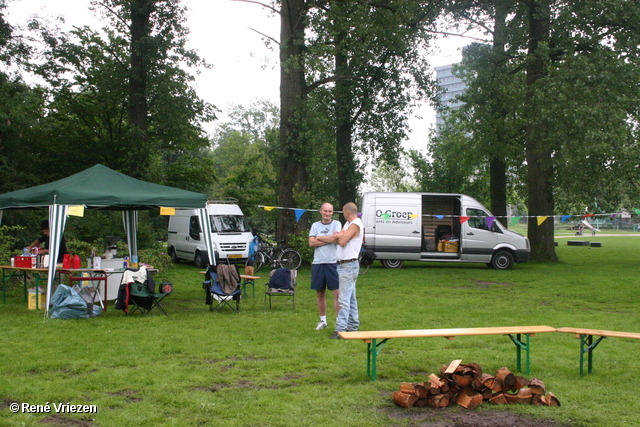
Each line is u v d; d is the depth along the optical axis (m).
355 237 7.38
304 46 18.22
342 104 21.94
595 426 4.20
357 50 18.36
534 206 20.73
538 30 19.38
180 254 19.78
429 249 19.72
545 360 6.24
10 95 18.39
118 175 10.55
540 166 19.88
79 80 22.97
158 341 7.16
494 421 4.28
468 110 24.28
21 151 20.23
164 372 5.66
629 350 6.83
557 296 11.93
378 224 18.02
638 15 16.38
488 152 23.14
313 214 24.47
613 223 54.25
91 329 8.01
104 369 5.79
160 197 10.07
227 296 9.59
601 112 15.57
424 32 19.97
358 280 14.91
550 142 17.44
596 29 18.05
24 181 18.59
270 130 32.41
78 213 9.37
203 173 27.09
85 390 5.07
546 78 17.08
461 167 31.05
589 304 10.83
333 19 17.53
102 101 22.80
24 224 16.98
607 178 17.16
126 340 7.23
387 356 6.36
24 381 5.31
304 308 10.22
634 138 17.09
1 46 19.05
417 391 4.63
